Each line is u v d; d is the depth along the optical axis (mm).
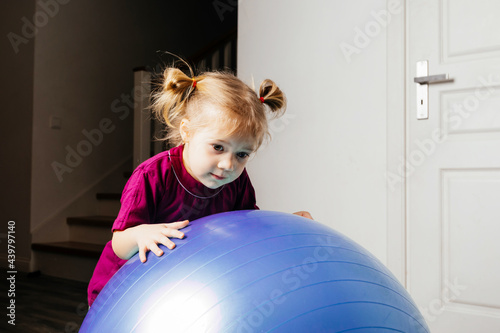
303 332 616
